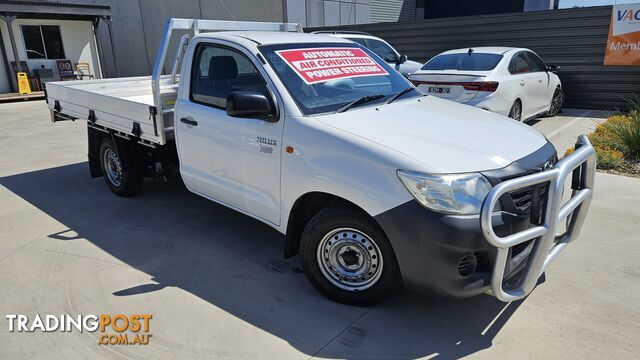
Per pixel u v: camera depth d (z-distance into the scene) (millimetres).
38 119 12242
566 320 3273
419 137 3275
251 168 3887
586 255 4180
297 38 4352
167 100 4770
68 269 4117
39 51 17953
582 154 3111
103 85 7035
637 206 5242
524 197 3076
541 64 9672
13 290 3781
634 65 10820
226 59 4172
